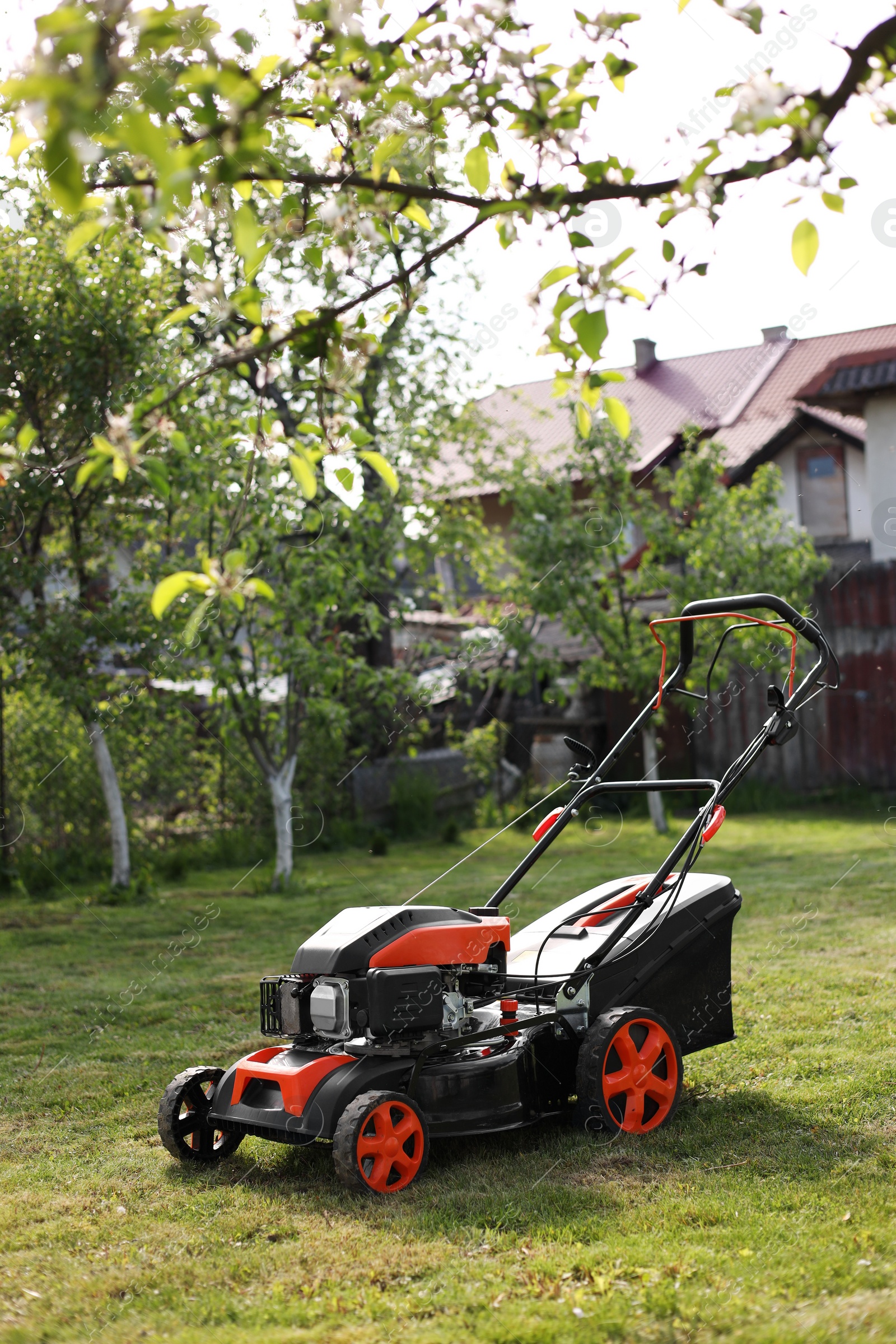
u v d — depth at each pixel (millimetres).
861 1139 3760
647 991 4215
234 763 13406
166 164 1663
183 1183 3713
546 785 16703
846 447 16938
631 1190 3406
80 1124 4406
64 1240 3256
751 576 12797
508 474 13609
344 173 2645
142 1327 2686
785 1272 2766
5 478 2701
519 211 2400
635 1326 2523
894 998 5520
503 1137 3961
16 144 1882
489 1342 2500
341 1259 3000
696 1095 4309
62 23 1648
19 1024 6125
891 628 15398
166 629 9578
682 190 2309
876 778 15641
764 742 4461
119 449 2533
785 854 11320
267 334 2596
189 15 1869
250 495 9266
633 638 13359
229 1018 6031
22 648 9703
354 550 10391
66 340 8523
